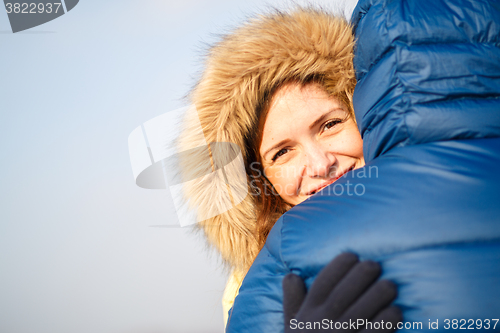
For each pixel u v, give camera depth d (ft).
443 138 1.39
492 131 1.36
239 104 2.41
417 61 1.49
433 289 1.02
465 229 1.06
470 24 1.53
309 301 1.20
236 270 2.86
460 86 1.45
